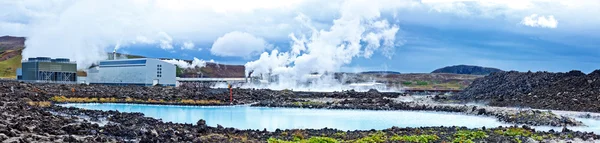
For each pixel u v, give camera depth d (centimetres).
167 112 7375
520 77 9750
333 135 3884
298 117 6831
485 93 9844
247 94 10569
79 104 8094
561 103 7694
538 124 5619
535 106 7969
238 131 4091
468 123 5934
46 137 2902
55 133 3206
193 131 3959
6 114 3891
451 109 7850
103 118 4841
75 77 13412
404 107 8319
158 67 13000
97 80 13688
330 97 10519
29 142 2627
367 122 6141
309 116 7019
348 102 9144
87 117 4869
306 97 10469
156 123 4522
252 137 3738
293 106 8731
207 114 7181
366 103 9050
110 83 13438
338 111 7988
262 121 6212
